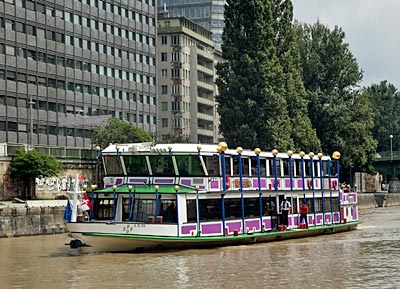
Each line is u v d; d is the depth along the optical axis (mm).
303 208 48500
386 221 70250
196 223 40125
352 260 36438
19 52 101188
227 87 91812
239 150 43000
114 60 124062
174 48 155750
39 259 39156
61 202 67688
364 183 152125
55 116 107812
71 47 112312
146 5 135125
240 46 91812
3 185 74000
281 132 89375
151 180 41250
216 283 29641
